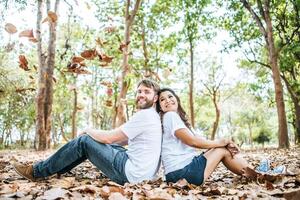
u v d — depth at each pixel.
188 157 4.36
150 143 4.33
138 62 29.70
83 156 4.55
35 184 4.21
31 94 20.22
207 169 4.25
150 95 4.54
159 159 4.48
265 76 31.48
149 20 27.94
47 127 17.89
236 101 55.66
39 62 17.94
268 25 19.75
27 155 13.09
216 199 3.36
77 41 28.39
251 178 4.38
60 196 3.09
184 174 4.23
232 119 59.16
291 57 24.27
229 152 4.40
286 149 16.92
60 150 4.52
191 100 27.19
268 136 57.88
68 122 52.81
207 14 25.62
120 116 17.47
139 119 4.32
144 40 28.05
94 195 3.39
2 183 4.25
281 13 23.86
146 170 4.28
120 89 17.58
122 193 3.41
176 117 4.39
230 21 25.34
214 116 52.03
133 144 4.40
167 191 3.56
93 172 6.13
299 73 29.42
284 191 3.66
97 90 39.50
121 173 4.29
